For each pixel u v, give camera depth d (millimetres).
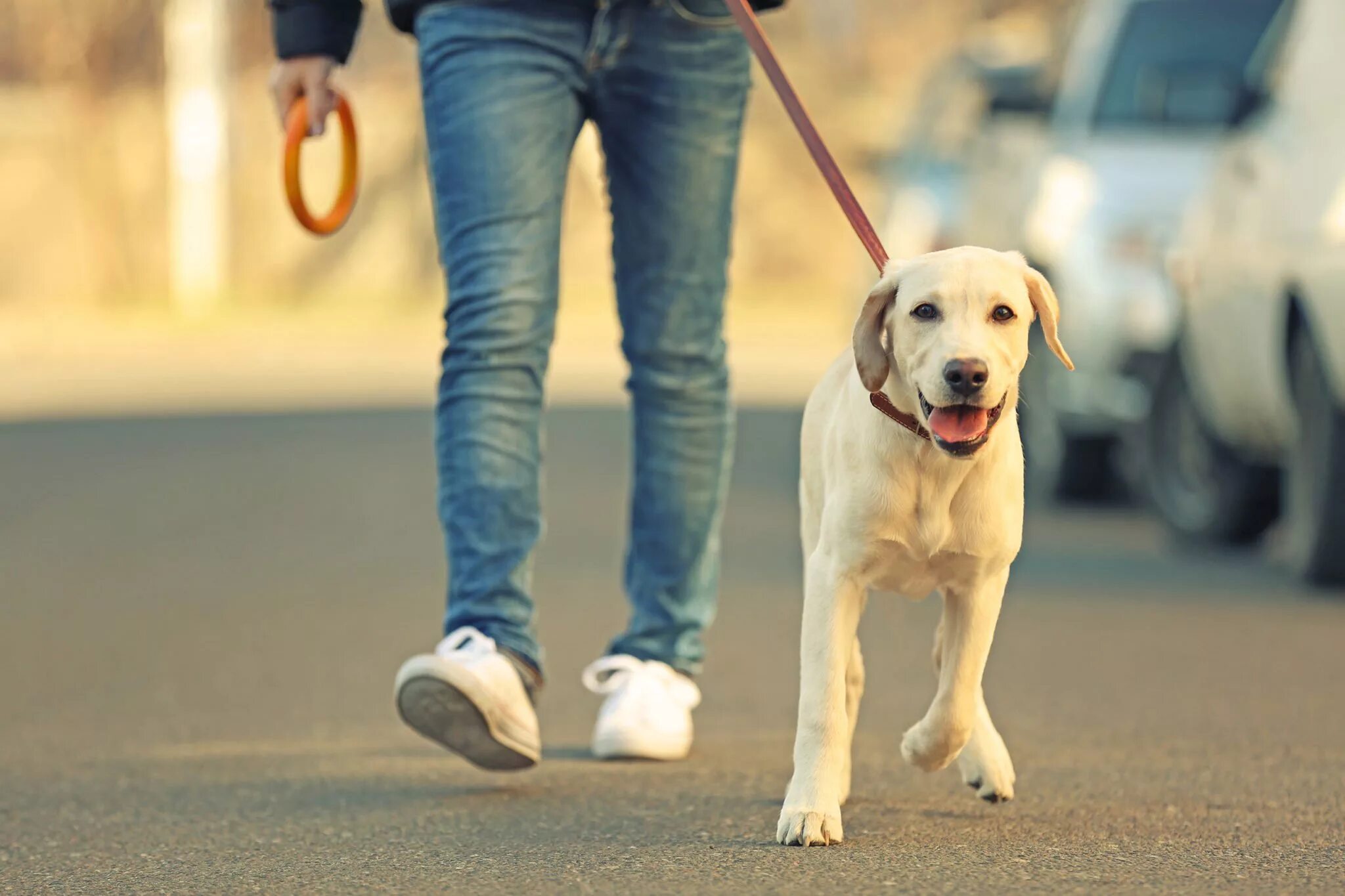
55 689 9383
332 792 7004
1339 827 6195
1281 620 11039
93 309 41562
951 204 23125
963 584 6145
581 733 8305
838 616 6039
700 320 7492
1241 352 12539
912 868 5609
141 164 43438
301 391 25953
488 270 7023
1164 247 14984
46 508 16078
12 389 26250
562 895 5383
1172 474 14398
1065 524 15727
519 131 7023
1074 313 15656
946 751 6238
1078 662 9820
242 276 43906
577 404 24422
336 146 43781
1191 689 9078
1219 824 6238
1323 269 11281
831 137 47750
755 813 6453
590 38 7125
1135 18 16672
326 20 7633
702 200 7348
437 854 5934
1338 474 11703
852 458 6004
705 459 7594
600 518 15727
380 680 9617
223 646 10562
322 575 13062
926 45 54906
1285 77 12828
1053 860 5723
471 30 7043
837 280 46625
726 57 7289
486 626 6988
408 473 18250
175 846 6160
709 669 9812
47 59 42062
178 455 19438
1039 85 17844
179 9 41562
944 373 5598
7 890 5648
